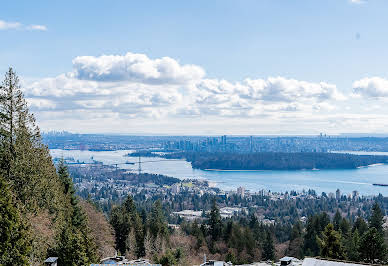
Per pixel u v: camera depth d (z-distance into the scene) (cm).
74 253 4478
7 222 3447
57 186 6009
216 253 10175
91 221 7881
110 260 5769
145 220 12369
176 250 8019
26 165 4894
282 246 12119
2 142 4781
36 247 4400
